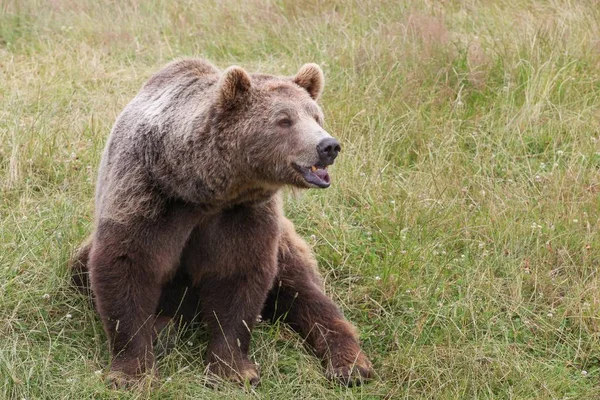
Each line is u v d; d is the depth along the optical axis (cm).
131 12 2002
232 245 960
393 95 1511
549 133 1424
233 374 962
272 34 1877
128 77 1678
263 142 900
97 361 951
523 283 1121
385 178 1322
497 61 1606
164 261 940
